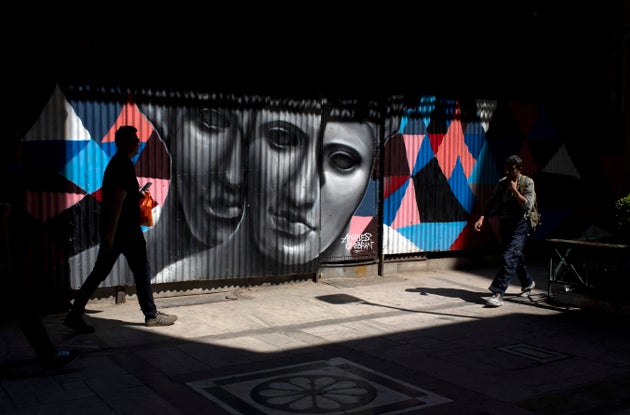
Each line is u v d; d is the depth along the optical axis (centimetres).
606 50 1112
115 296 705
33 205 644
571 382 482
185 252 728
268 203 774
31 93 640
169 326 625
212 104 730
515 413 420
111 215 569
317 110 795
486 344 581
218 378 479
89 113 666
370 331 620
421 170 898
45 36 700
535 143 1009
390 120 862
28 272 647
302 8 868
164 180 711
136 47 777
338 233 841
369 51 911
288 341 581
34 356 525
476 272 937
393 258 900
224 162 742
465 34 994
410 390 461
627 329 639
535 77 1060
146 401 430
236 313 680
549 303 737
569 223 1062
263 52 850
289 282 815
